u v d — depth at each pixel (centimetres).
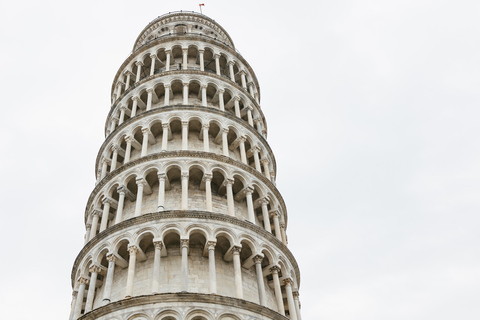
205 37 5072
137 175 3569
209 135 4162
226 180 3575
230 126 4103
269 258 3259
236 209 3644
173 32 5819
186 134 3906
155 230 3072
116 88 5050
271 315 2786
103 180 3762
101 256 3134
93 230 3578
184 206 3319
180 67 4869
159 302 2627
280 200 3950
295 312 3172
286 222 4028
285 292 3462
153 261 3127
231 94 4569
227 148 3912
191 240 3206
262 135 4547
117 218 3388
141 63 4941
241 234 3166
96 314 2672
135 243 3039
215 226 3128
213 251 2991
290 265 3428
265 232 3300
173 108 4081
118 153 4116
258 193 3772
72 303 3216
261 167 4269
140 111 4550
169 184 3616
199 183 3688
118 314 2617
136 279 3045
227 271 3134
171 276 3008
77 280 3266
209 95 4597
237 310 2683
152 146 4075
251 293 3112
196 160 3619
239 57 5194
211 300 2661
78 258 3331
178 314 2575
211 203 3366
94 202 3772
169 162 3594
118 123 4531
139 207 3341
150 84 4500
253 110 4694
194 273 3038
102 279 3269
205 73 4550
